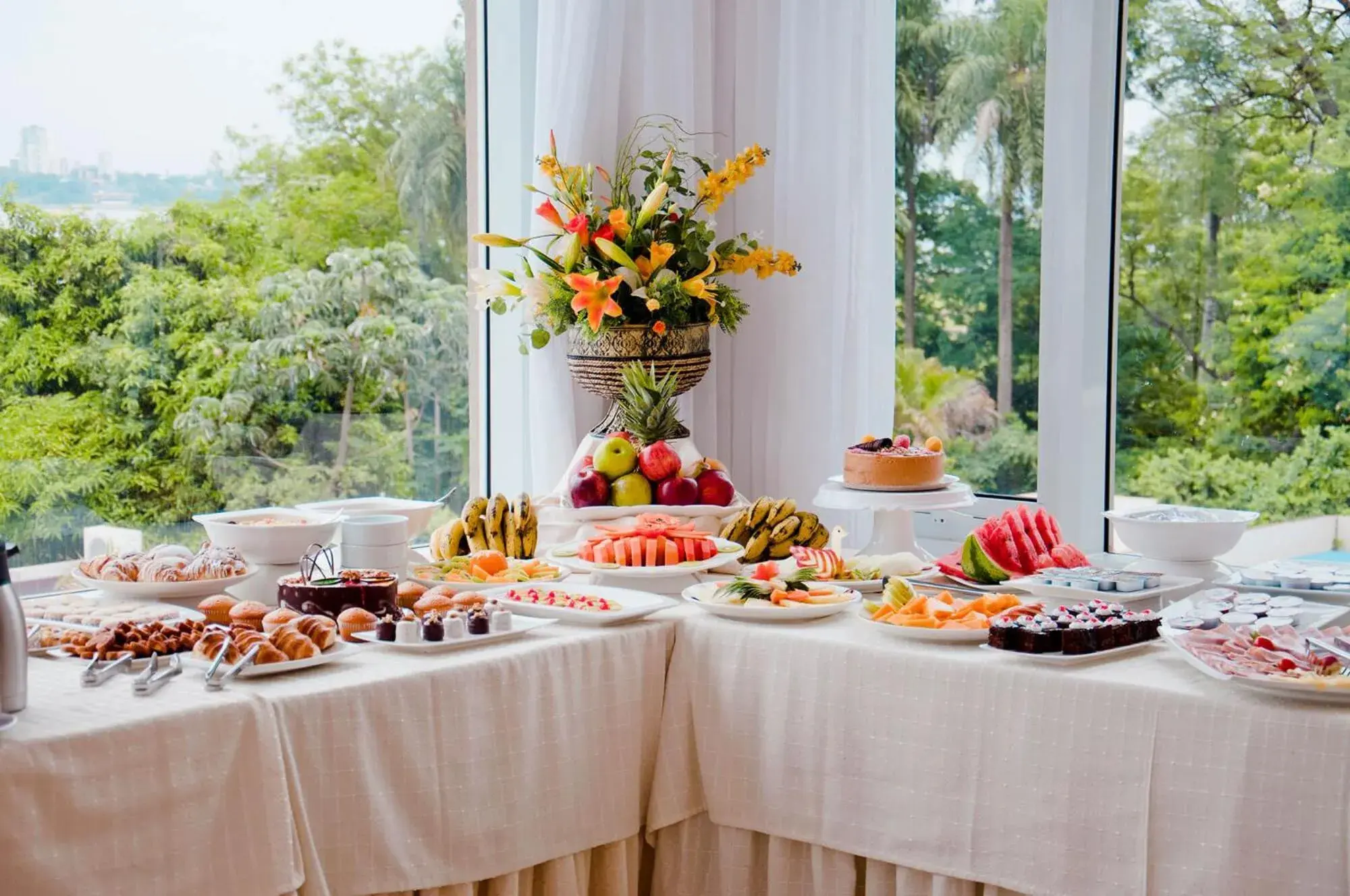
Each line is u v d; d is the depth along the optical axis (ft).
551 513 8.84
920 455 8.30
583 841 7.08
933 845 6.63
